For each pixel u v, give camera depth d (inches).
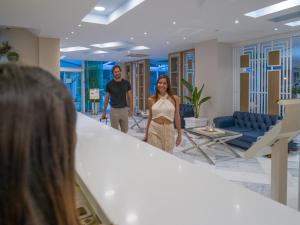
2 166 10.6
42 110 11.4
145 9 169.6
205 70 285.3
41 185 11.3
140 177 38.4
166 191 33.3
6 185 10.7
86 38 266.7
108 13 202.5
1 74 11.4
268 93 248.2
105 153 52.9
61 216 11.8
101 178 37.9
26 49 243.0
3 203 10.7
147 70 452.4
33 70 12.3
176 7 165.2
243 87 272.7
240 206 29.2
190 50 341.7
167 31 232.2
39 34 238.4
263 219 26.4
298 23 204.7
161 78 108.8
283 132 57.2
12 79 11.3
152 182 36.4
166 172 40.8
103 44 331.9
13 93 10.9
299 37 223.8
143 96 463.2
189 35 250.4
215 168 167.9
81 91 511.8
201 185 35.3
